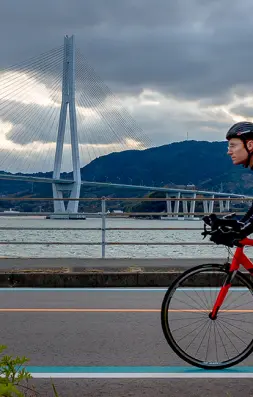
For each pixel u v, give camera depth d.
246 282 4.46
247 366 4.52
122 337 5.48
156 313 6.71
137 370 4.42
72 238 63.00
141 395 3.84
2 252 42.31
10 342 5.28
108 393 3.88
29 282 8.92
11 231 83.94
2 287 8.87
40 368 4.46
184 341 4.42
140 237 61.94
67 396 3.83
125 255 36.44
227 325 4.47
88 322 6.19
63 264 10.03
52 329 5.83
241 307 4.48
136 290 8.56
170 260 10.70
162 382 4.12
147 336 5.54
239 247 4.38
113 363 4.61
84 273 8.94
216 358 4.43
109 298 7.80
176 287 4.42
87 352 4.94
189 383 4.09
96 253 39.72
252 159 4.09
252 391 3.91
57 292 8.38
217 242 4.21
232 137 4.14
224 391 3.91
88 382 4.12
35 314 6.64
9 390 2.69
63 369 4.44
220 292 4.46
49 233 78.50
